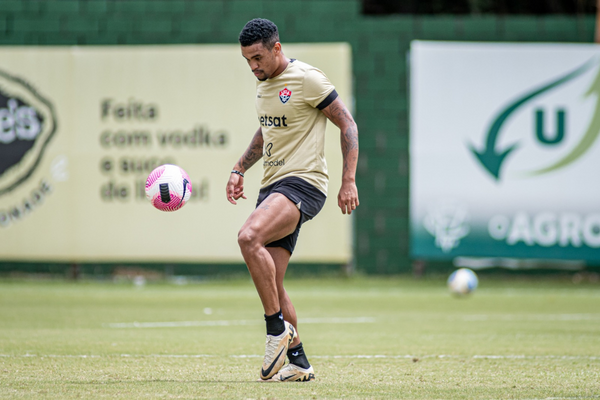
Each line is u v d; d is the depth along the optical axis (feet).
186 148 157.48
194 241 157.58
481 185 155.63
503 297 140.26
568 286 156.35
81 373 53.16
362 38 157.69
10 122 160.45
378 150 158.81
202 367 57.00
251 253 48.08
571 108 155.33
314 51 154.81
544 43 156.25
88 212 158.92
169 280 159.63
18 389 45.98
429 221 156.25
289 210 49.47
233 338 79.56
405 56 157.79
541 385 49.57
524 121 155.53
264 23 49.39
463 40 156.56
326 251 154.30
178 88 157.69
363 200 158.92
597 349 71.67
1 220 160.25
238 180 55.21
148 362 59.57
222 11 158.10
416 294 144.15
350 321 100.58
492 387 48.57
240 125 156.87
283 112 50.42
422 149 155.63
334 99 50.14
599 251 155.84
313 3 157.07
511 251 156.04
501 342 77.46
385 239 158.92
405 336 82.94
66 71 159.22
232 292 145.59
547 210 155.74
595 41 156.97
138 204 158.40
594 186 155.43
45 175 159.53
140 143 158.10
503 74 155.43
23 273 160.45
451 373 55.01
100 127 158.61
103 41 159.63
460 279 138.21
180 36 158.71
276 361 49.11
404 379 51.83
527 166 155.63
